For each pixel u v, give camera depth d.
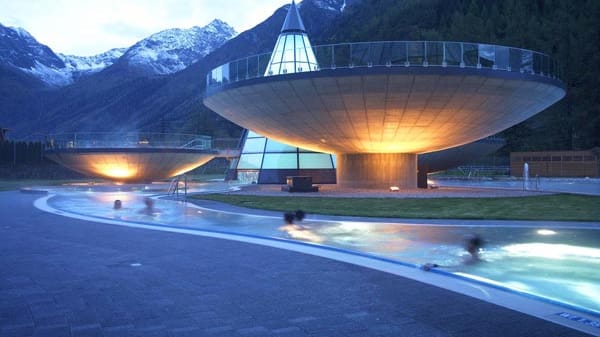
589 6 97.19
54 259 11.00
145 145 46.25
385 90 22.86
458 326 6.47
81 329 6.39
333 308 7.29
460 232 14.77
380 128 26.05
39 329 6.39
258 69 25.64
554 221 17.16
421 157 37.38
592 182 50.69
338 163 32.62
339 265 10.24
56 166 62.62
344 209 20.86
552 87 25.23
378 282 8.80
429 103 23.64
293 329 6.39
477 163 86.44
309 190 30.38
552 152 68.19
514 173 71.75
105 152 43.66
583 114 84.12
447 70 22.20
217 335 6.18
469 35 106.69
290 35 30.08
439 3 137.00
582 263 10.30
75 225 16.98
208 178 64.62
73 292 8.23
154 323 6.64
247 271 9.73
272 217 18.92
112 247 12.55
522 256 11.05
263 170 45.84
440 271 9.48
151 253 11.69
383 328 6.41
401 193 27.75
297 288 8.42
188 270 9.84
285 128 27.78
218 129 116.19
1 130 76.19
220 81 27.12
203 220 18.11
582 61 89.00
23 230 15.77
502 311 7.10
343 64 22.75
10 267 10.17
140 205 24.39
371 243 12.89
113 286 8.61
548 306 7.35
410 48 22.39
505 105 24.67
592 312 6.96
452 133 27.03
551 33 97.88
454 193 28.53
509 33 102.31
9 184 47.59
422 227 15.91
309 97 23.88
